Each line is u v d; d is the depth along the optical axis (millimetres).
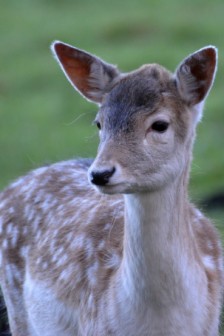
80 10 47656
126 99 11242
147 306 11398
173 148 11227
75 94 34031
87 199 13062
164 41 39906
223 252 13016
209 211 20781
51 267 12844
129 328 11531
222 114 30156
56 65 37938
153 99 11219
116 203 12570
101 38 41250
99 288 11883
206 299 11773
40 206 13586
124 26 42219
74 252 12484
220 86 33156
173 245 11289
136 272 11312
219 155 26859
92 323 11930
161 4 47000
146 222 11188
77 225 12727
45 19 46125
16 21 46031
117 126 11109
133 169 10961
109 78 11812
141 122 11094
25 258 13523
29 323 13656
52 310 12836
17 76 36938
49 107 32844
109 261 11969
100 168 10766
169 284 11320
